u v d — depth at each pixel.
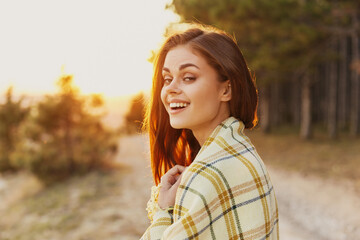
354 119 18.03
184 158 1.14
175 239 0.75
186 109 0.88
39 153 11.37
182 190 0.80
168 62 0.90
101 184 9.84
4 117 17.84
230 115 0.93
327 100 25.34
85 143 11.98
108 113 13.09
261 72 15.77
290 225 5.81
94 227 5.91
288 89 30.28
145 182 9.45
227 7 9.20
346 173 9.64
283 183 9.09
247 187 0.81
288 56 12.81
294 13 9.73
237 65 0.89
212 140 0.87
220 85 0.89
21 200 10.55
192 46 0.88
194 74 0.87
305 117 17.69
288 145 16.12
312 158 12.52
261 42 12.73
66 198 8.73
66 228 6.27
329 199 7.16
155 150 1.11
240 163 0.82
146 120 1.20
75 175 11.67
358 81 18.08
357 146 14.09
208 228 0.77
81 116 12.07
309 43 12.43
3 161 17.45
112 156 13.72
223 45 0.89
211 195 0.77
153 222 0.87
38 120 11.59
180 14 10.07
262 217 0.82
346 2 10.80
